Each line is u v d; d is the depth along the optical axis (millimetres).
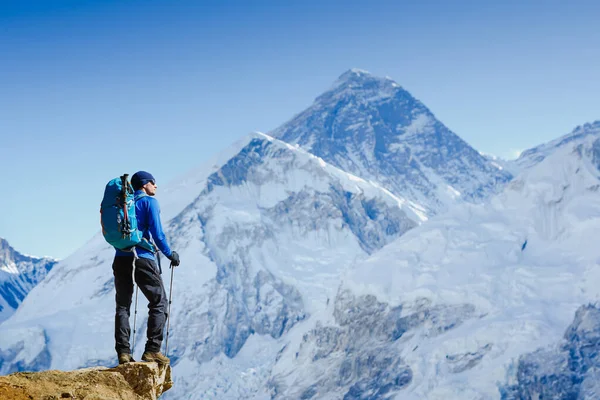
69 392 11742
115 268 13453
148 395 12469
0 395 11219
